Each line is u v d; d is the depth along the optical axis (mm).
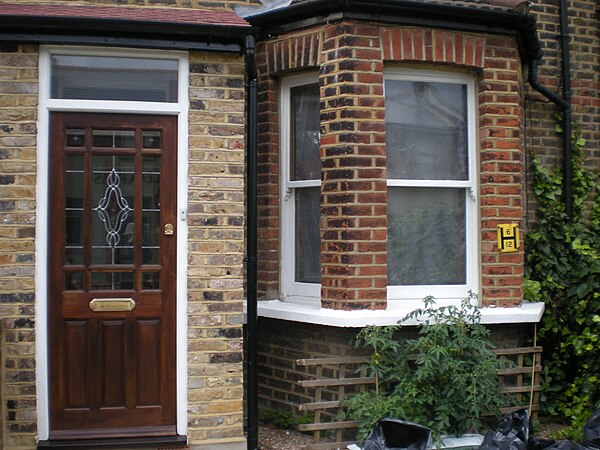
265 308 5617
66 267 4809
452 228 5777
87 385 4816
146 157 4930
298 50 5582
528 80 6422
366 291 5250
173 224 4910
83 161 4859
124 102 4848
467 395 5012
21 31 4645
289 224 5895
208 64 4926
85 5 5348
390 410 4848
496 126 5668
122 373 4855
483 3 5648
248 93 5223
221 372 4883
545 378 5941
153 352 4879
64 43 4703
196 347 4855
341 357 5238
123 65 4918
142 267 4879
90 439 4746
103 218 4879
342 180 5262
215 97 4926
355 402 4938
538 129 6715
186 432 4840
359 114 5277
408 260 5652
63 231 4812
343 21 5285
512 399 5363
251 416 5098
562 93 6789
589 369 5758
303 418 5512
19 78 4707
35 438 4672
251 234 5215
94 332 4836
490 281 5633
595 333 5723
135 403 4855
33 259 4695
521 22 5613
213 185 4902
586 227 6738
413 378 4992
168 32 4730
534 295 6047
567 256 6379
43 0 5352
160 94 4949
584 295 5801
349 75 5270
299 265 5879
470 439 5004
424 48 5457
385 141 5375
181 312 4863
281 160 5902
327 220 5352
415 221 5684
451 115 5793
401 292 5586
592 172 6898
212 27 4723
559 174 6742
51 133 4812
